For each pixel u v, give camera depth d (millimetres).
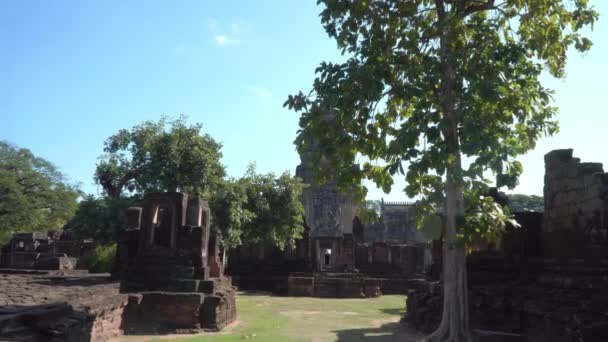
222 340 13133
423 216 10734
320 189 43688
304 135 9688
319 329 15945
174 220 16672
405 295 35156
